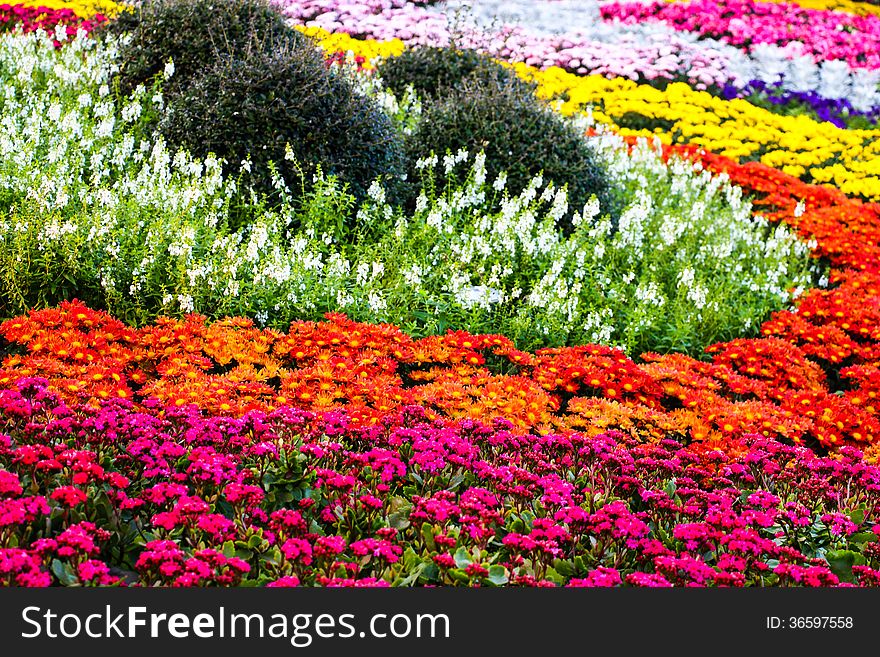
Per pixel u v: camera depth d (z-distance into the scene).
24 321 6.20
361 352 6.62
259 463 4.68
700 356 8.33
